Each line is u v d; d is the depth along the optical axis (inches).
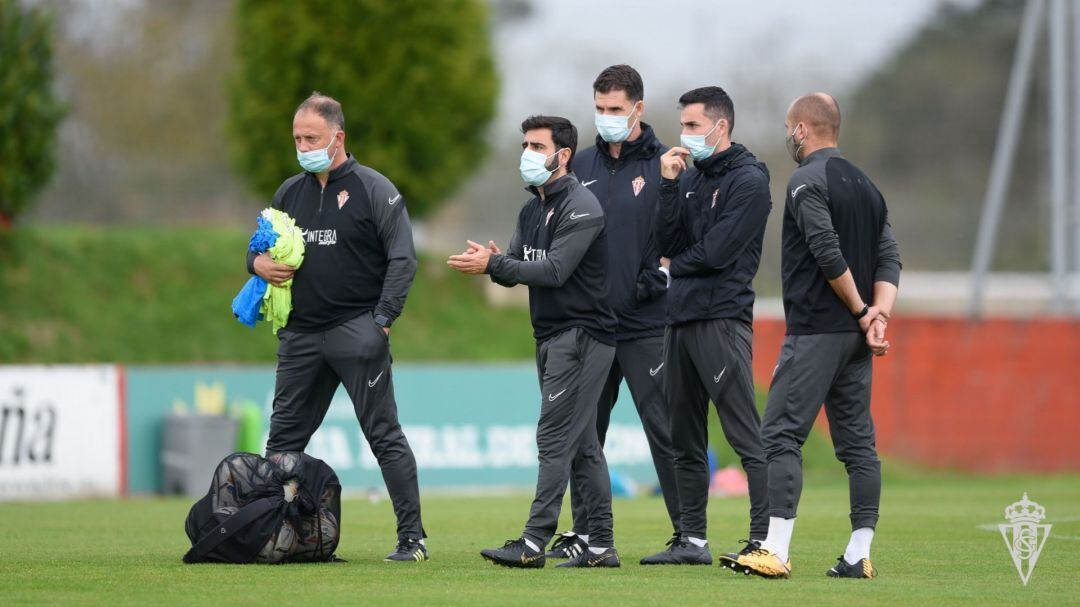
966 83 5182.1
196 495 1990.7
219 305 2682.1
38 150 2517.2
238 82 2810.0
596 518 992.2
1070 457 2687.0
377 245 1002.7
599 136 1094.4
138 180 4128.9
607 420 1104.2
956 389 2652.6
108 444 2030.0
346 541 1212.5
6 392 1950.1
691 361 1008.9
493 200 3513.8
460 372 2212.1
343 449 2100.1
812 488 2225.6
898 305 3823.8
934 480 2516.0
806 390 921.5
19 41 2504.9
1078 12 3129.9
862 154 5123.0
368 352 991.6
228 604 767.7
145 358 2501.2
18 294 2519.7
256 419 2066.9
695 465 1029.2
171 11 5556.1
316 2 2704.2
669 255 1020.5
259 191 2805.1
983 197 5049.2
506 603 780.0
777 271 3499.0
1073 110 3159.5
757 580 903.7
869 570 931.3
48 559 1015.0
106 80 5285.4
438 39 2768.2
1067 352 2689.5
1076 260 3068.4
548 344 984.9
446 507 1759.4
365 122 2743.6
